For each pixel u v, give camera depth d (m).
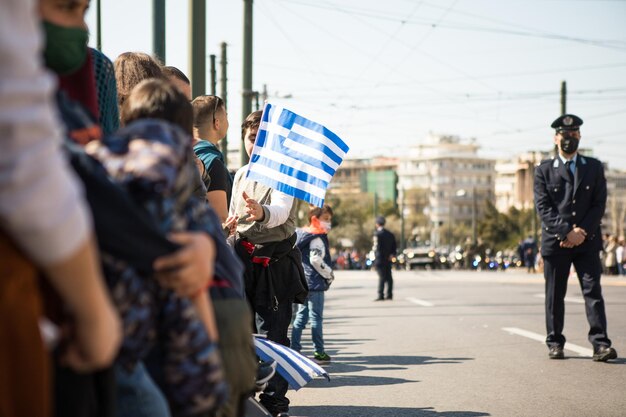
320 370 6.03
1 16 1.70
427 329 14.05
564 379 8.52
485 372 9.10
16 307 1.79
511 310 17.78
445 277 40.78
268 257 6.58
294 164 6.43
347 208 146.25
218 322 3.41
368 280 41.06
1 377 1.79
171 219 2.43
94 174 2.18
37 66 1.76
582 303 18.59
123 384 2.58
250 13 21.14
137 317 2.40
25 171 1.68
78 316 1.87
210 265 2.45
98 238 2.19
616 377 8.59
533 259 57.53
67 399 2.16
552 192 9.74
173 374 2.54
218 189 5.46
